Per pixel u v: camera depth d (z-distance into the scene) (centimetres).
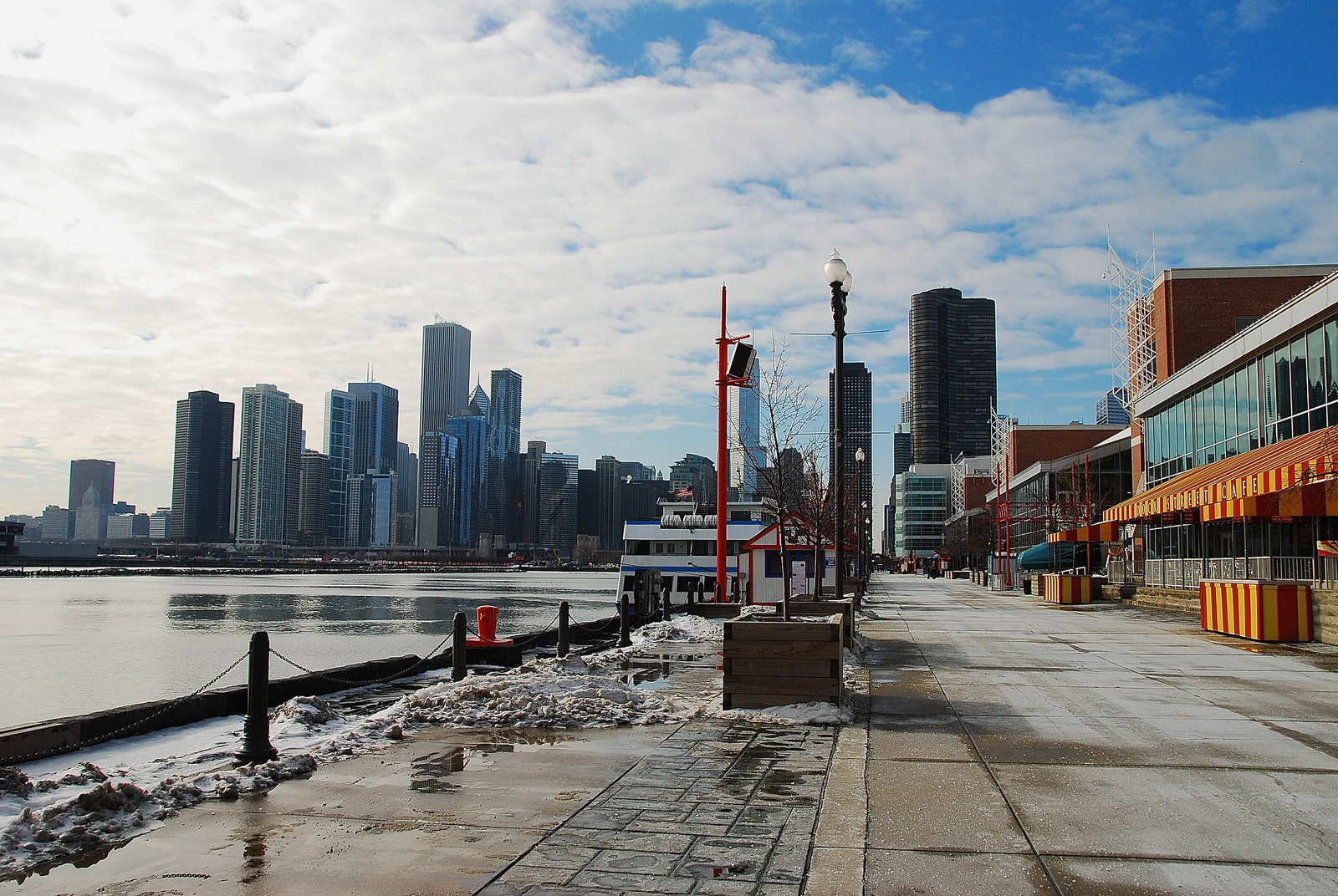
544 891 494
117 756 870
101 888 502
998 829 602
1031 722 994
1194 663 1559
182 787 681
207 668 4091
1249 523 3219
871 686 1270
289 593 13012
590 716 996
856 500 5534
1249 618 2014
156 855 555
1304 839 580
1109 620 2741
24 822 586
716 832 598
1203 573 3275
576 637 2222
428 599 11212
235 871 528
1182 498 2866
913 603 3988
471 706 1030
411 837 591
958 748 858
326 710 1055
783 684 1040
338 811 652
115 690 3428
